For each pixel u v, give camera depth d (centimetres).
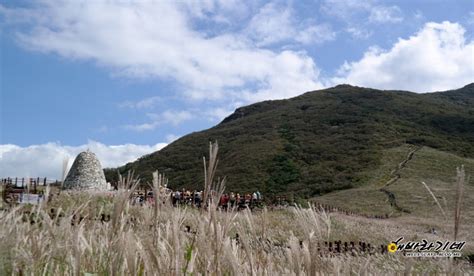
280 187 5866
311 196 5469
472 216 2606
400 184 5191
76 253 212
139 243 212
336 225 2256
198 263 232
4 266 224
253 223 238
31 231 252
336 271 245
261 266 246
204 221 223
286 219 1653
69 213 266
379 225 2697
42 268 254
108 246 223
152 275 201
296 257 209
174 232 211
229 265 221
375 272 353
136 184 228
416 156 6519
